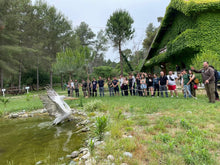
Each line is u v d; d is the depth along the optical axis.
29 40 26.69
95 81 11.84
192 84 7.93
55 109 5.32
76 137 3.95
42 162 2.72
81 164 2.46
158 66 21.48
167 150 2.62
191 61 12.74
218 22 11.30
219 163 2.16
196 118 4.20
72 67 11.07
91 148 2.83
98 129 3.48
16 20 22.70
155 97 8.84
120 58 24.58
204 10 11.27
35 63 27.77
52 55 28.78
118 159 2.35
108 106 6.97
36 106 8.98
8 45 21.42
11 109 8.57
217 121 3.92
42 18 26.73
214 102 6.10
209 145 2.68
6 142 3.83
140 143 2.91
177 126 3.74
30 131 4.71
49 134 4.33
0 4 21.08
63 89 27.16
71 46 29.84
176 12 14.98
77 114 6.80
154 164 2.22
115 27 22.69
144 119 4.55
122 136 3.35
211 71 6.08
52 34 27.69
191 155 2.41
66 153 3.06
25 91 24.84
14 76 28.38
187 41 11.44
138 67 28.06
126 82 10.87
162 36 18.84
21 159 2.89
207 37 11.29
